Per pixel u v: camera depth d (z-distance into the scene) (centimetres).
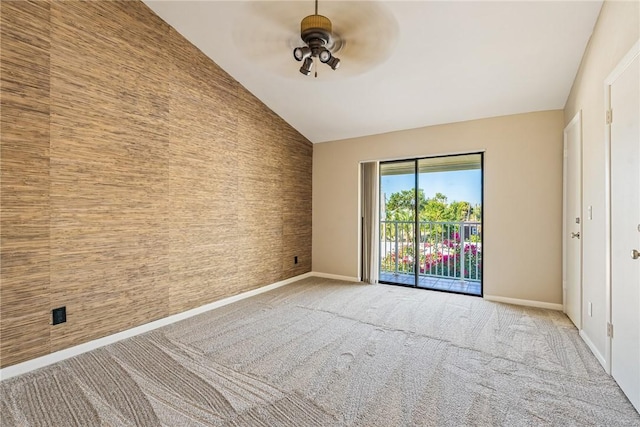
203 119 339
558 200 343
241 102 387
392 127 438
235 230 378
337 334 277
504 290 372
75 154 236
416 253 442
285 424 162
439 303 367
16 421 164
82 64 239
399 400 181
